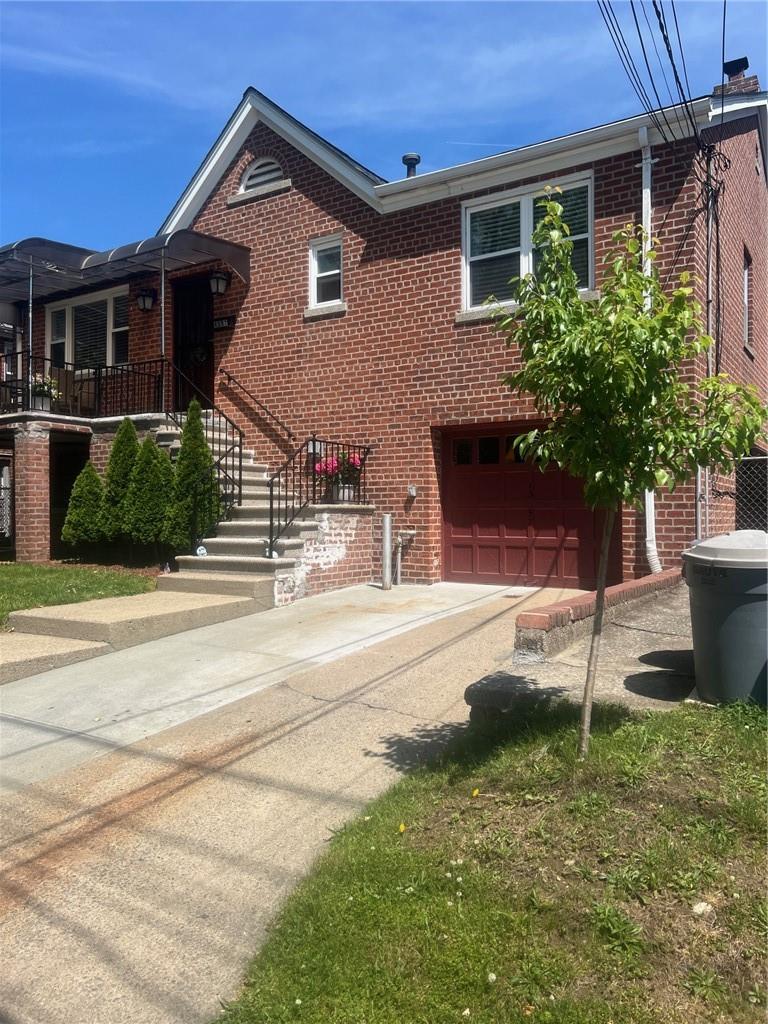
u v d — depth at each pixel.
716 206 9.62
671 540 9.05
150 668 6.71
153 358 13.75
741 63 12.25
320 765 4.61
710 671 4.33
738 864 2.97
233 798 4.26
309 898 3.18
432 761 4.39
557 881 3.02
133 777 4.59
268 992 2.71
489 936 2.82
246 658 6.93
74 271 13.20
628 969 2.60
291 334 12.13
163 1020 2.67
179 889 3.43
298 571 9.60
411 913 2.98
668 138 9.10
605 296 3.63
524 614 5.58
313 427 11.84
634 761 3.65
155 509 10.48
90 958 2.99
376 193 11.05
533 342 3.71
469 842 3.38
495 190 10.29
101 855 3.73
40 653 6.75
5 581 9.61
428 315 10.77
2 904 3.36
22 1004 2.76
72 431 12.23
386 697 5.73
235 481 11.20
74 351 15.23
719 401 3.70
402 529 10.92
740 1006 2.44
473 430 10.82
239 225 12.77
